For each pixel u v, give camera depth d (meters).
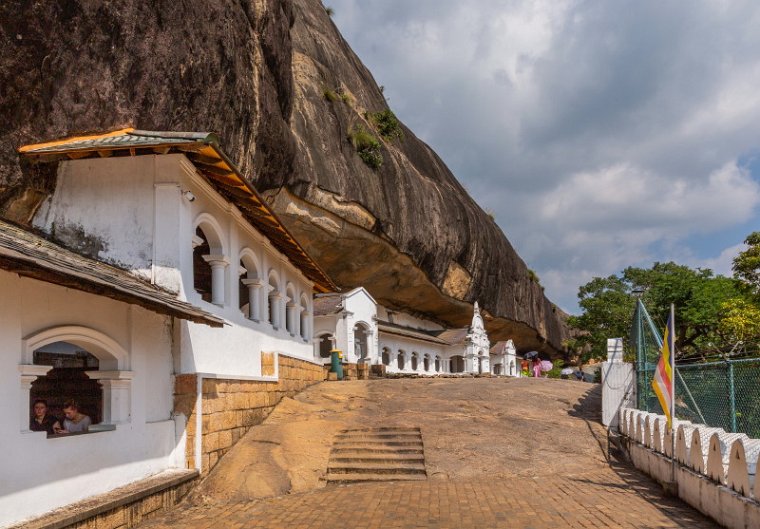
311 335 21.41
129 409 8.66
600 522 7.65
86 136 10.60
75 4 10.30
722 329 25.75
